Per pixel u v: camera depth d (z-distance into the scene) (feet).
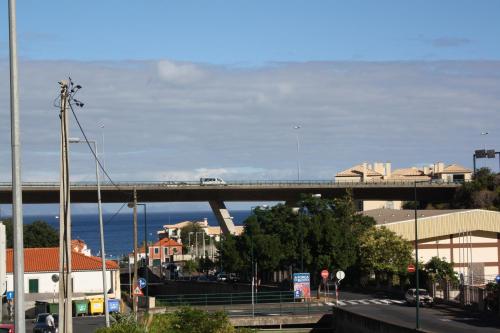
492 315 172.45
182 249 509.35
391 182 386.73
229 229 381.19
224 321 95.86
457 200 387.96
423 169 559.38
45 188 343.05
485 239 289.12
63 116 93.56
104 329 84.64
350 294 236.02
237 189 372.58
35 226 367.86
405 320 163.53
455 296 203.72
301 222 252.62
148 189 360.07
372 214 332.80
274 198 385.50
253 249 255.09
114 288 234.38
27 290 226.79
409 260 250.78
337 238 248.32
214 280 317.22
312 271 252.42
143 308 209.97
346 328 168.96
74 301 195.31
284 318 180.86
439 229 284.41
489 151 417.90
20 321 46.70
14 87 46.83
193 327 93.61
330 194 385.09
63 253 94.53
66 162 93.91
